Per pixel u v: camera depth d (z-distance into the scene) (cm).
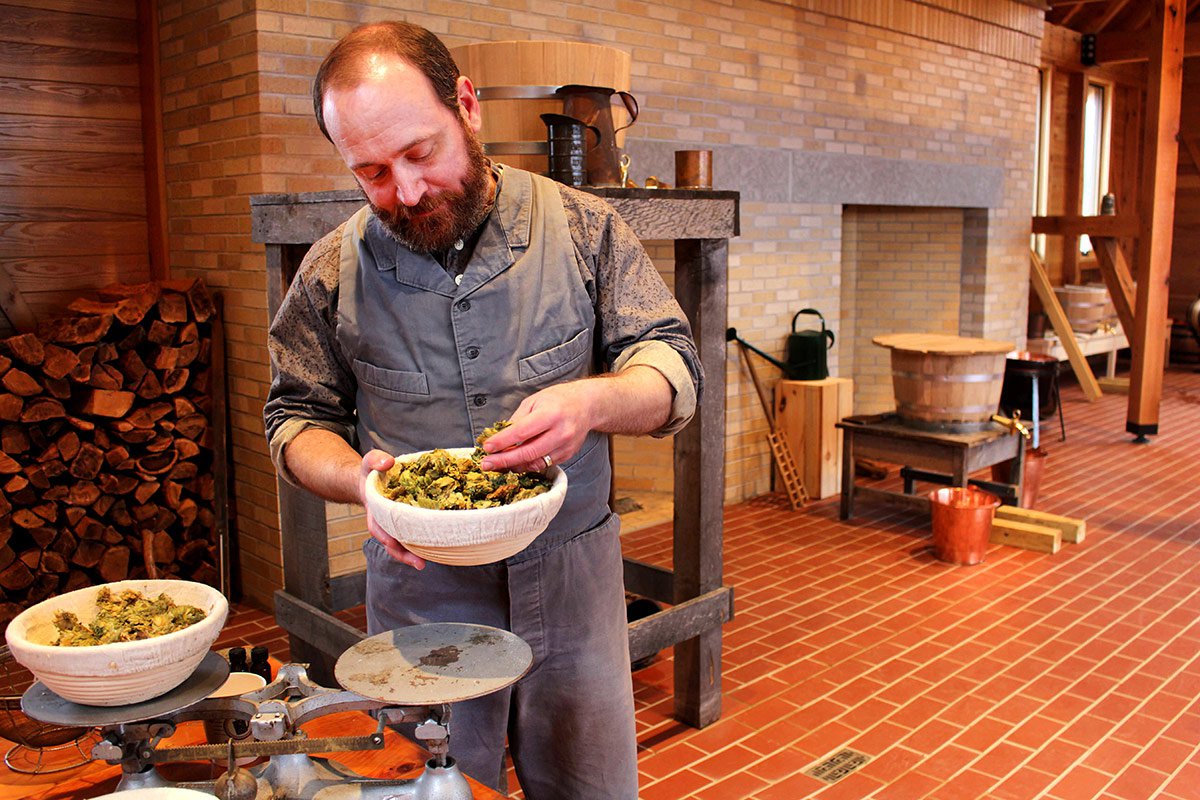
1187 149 1152
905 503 531
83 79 418
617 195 259
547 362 158
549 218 159
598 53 274
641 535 526
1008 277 805
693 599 311
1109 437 761
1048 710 331
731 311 560
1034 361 578
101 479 396
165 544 417
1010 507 532
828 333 595
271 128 376
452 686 120
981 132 752
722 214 293
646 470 606
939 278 778
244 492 425
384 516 120
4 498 375
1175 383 1015
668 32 506
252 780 121
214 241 412
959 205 730
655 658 377
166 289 407
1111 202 859
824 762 300
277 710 124
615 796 177
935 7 682
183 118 419
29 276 411
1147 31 943
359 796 124
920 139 689
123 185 435
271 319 301
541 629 166
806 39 587
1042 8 802
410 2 406
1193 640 387
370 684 121
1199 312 1087
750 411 586
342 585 364
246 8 371
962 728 320
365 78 127
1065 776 290
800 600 432
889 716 329
